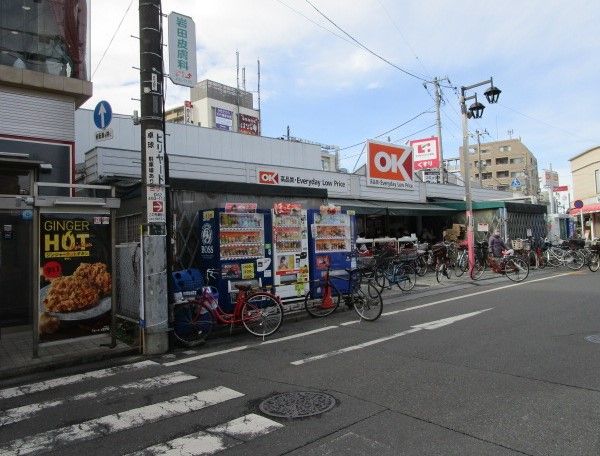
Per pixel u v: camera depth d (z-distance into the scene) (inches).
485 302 415.8
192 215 409.7
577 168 1642.5
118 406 194.7
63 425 176.6
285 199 477.4
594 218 1493.6
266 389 206.7
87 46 438.3
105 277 292.2
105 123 358.3
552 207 1262.3
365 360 245.8
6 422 181.8
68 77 399.5
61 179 399.9
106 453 151.0
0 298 350.0
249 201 448.1
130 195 397.7
